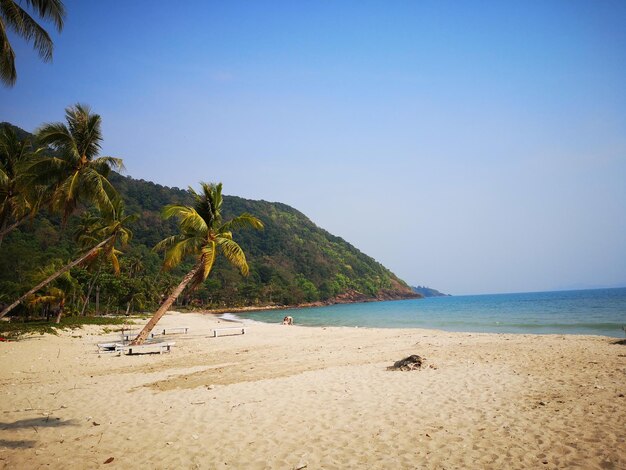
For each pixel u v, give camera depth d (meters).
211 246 20.83
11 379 12.21
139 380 11.53
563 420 6.58
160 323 46.06
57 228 98.56
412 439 6.09
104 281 59.06
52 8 12.57
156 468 5.38
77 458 5.72
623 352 13.46
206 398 8.96
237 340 24.36
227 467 5.36
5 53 11.55
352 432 6.48
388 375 10.79
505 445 5.70
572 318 40.44
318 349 18.19
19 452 5.96
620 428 6.09
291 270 174.38
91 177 18.67
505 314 52.47
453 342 18.86
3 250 58.06
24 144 20.84
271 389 9.64
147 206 157.12
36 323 33.34
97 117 19.23
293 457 5.60
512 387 8.94
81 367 14.48
